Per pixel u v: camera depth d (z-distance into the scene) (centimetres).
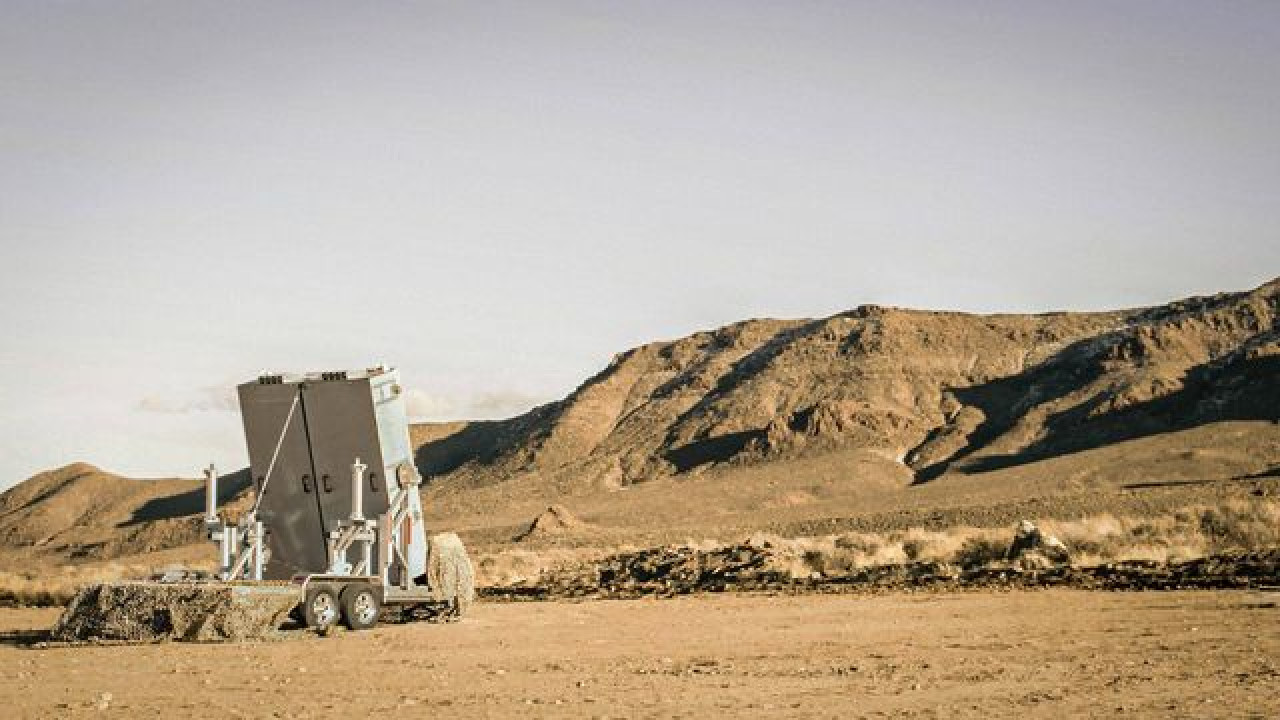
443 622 2292
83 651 1858
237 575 2195
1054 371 19488
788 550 4403
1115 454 13850
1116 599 2436
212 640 1950
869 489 15988
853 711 1173
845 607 2472
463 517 17550
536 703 1260
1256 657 1497
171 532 15488
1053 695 1239
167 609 1969
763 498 15650
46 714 1239
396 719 1175
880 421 18600
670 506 15412
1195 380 16912
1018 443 17038
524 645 1878
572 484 19112
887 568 3688
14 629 2405
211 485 2242
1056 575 3162
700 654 1702
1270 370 15662
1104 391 17575
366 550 2186
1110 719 1091
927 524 7819
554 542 10350
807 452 18125
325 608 2112
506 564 4931
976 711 1155
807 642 1827
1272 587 2572
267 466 2303
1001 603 2430
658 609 2570
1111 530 4219
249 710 1248
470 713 1202
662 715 1166
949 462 17175
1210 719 1073
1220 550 3912
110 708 1277
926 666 1501
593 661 1644
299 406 2255
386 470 2236
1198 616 2042
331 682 1461
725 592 3206
